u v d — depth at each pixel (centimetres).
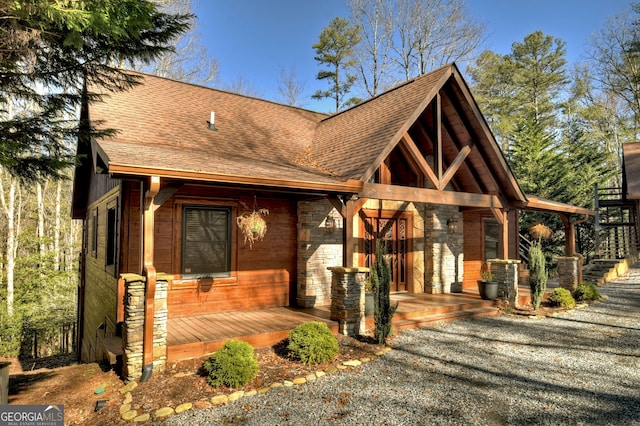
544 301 1123
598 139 3000
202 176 577
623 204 1848
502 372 577
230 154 866
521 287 1319
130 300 526
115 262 759
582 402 479
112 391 508
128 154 595
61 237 2431
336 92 2719
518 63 3019
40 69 564
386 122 896
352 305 743
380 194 818
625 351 682
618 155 3077
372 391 502
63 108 615
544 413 448
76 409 470
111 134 668
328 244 949
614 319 929
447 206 1205
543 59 3028
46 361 1343
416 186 1141
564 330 823
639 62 2744
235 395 478
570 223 1349
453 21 2389
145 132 841
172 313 774
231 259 849
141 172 526
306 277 903
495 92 2939
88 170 1267
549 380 548
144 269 546
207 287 816
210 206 827
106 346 626
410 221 1146
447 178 947
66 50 552
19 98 591
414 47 2475
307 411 446
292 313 827
